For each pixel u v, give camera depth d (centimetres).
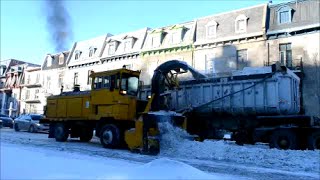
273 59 2748
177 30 3375
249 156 1166
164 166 573
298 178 830
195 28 3288
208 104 1569
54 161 710
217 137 1567
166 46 3388
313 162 1053
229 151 1229
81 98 1689
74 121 1745
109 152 1284
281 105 1393
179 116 1441
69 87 4453
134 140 1319
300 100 1584
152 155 1229
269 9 2905
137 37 3809
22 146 1327
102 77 1565
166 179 511
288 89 1396
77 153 1191
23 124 2703
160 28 3612
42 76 5175
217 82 1566
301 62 2608
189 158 1184
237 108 1497
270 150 1216
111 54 3941
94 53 4259
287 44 2734
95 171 613
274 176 853
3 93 6147
